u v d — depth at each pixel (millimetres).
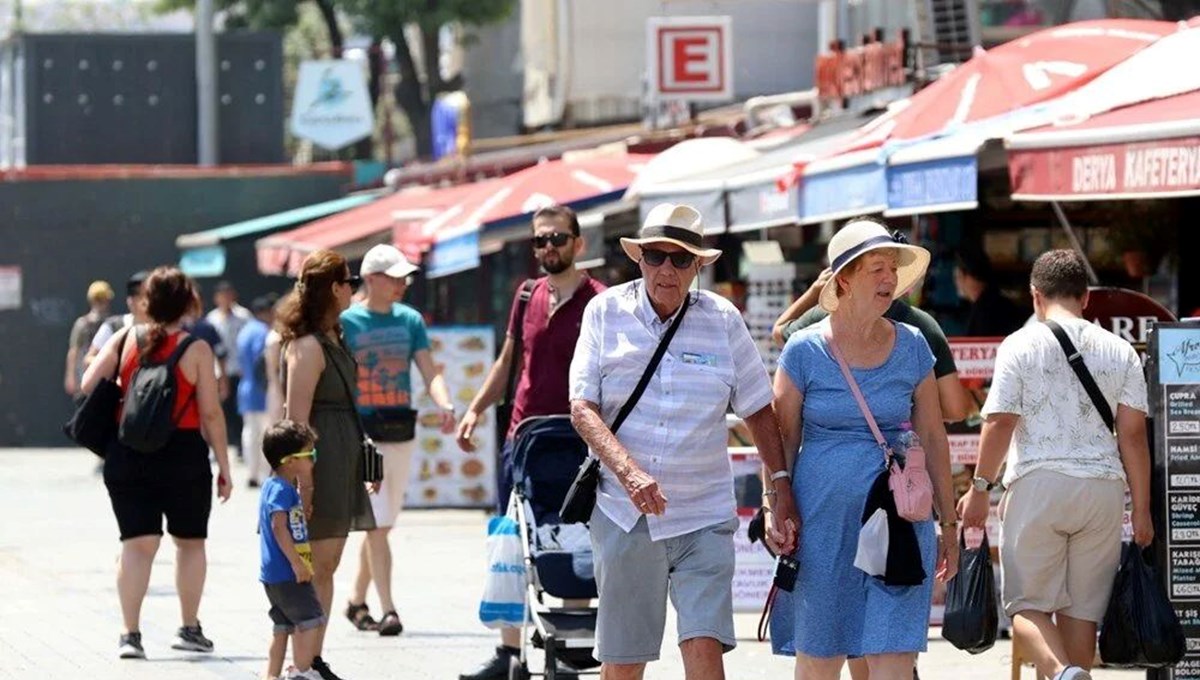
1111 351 21156
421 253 52281
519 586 24531
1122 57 30875
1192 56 26781
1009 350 21281
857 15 56094
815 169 32281
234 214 78688
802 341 19078
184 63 87188
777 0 48531
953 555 19281
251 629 30531
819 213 32281
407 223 53188
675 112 58875
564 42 76000
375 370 29984
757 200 34656
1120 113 25938
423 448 48219
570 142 64562
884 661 18500
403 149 117062
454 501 48344
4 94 95625
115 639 29531
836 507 18734
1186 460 22031
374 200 73250
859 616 18766
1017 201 37312
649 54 55562
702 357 19219
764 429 19203
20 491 56844
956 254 34344
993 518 27953
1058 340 21156
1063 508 20938
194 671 26688
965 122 30094
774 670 26156
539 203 45719
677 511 19156
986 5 46562
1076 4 45531
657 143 54031
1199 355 22078
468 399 47656
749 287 37000
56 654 28141
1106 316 26703
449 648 28531
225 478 28188
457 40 101250
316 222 70312
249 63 87625
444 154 74250
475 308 73562
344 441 25500
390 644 28906
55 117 86438
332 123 88562
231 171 78688
